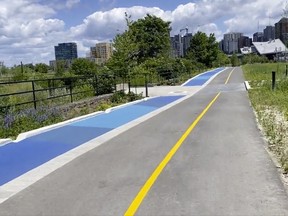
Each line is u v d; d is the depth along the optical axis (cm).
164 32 6100
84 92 1986
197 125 1195
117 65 2378
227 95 2338
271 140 918
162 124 1248
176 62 4691
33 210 507
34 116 1290
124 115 1527
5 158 812
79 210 501
